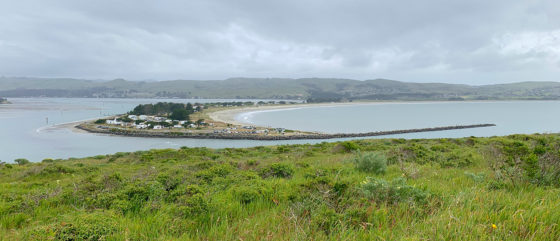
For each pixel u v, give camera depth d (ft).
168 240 13.30
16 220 18.52
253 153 83.92
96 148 244.42
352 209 15.14
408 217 14.05
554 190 17.29
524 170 20.92
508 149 25.84
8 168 64.13
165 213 16.90
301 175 30.78
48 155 212.64
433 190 19.08
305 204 16.94
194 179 27.63
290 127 389.60
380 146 79.87
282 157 64.08
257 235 13.14
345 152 72.18
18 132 314.96
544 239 11.14
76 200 22.47
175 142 286.66
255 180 25.90
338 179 23.86
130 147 252.42
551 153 22.29
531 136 76.59
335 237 12.48
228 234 13.69
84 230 13.65
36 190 27.02
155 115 554.87
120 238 13.50
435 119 474.90
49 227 14.15
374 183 18.02
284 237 12.74
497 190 18.29
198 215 16.47
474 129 348.59
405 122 436.76
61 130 339.77
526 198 15.66
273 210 17.24
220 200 19.01
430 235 11.51
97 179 29.07
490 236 11.26
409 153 47.62
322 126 398.62
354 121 464.24
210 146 260.42
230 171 30.83
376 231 12.48
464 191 18.02
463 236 11.36
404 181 18.10
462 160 38.75
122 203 18.79
